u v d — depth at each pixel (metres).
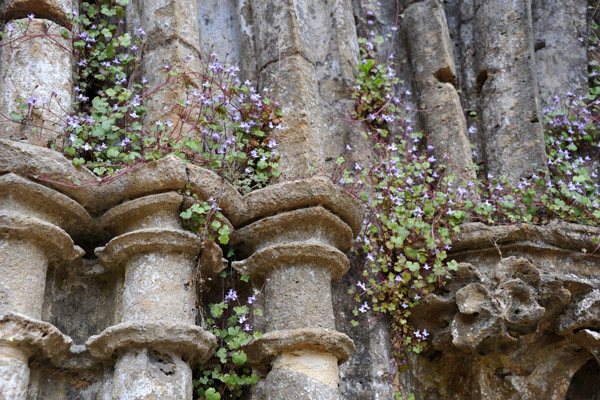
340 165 4.07
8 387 2.92
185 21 4.07
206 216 3.45
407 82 4.72
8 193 3.20
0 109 3.53
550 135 4.64
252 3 4.38
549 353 4.03
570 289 3.90
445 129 4.47
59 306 3.41
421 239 3.93
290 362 3.38
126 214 3.42
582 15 5.11
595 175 4.36
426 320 3.95
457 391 4.11
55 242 3.26
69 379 3.29
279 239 3.61
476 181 4.24
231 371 3.44
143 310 3.27
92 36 3.95
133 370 3.15
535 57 4.96
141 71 4.01
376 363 3.78
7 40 3.67
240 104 3.96
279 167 3.87
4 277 3.10
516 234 3.92
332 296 3.89
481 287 3.73
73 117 3.54
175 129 3.70
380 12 4.91
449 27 4.97
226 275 3.69
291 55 4.15
